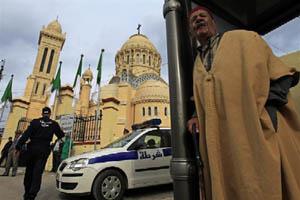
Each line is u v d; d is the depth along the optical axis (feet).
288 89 3.86
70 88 52.44
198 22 5.26
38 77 140.56
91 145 38.58
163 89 113.29
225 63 4.06
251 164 3.37
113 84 113.60
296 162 3.60
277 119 3.71
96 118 40.63
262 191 3.21
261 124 3.54
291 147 3.68
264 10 8.38
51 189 21.67
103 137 37.52
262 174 3.26
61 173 16.78
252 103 3.54
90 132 40.93
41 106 115.14
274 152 3.34
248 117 3.57
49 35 155.12
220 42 4.47
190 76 5.38
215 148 3.79
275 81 3.89
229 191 3.57
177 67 5.28
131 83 129.39
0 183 24.89
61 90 52.21
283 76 3.87
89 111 103.86
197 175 4.65
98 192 15.58
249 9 8.25
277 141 3.51
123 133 54.24
